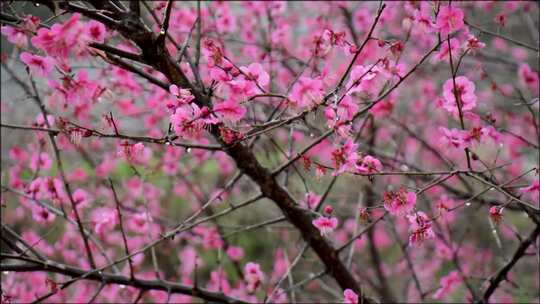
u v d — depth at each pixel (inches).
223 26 141.5
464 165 179.6
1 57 131.7
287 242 210.7
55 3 81.8
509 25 200.5
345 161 83.6
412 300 174.1
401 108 197.6
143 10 138.3
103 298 159.5
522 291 177.8
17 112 181.6
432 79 198.5
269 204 193.6
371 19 161.3
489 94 200.1
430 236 85.7
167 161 165.8
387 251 243.3
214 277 156.3
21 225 200.7
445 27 87.4
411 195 85.5
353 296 100.4
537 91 140.1
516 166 169.8
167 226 182.5
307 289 196.4
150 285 112.1
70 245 191.3
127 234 196.5
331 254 118.6
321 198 120.4
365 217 87.6
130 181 171.5
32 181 121.7
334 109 83.3
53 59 87.5
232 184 114.9
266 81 82.1
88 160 178.1
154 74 124.3
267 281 195.3
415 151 192.7
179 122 79.1
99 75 128.2
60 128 83.9
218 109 80.1
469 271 185.3
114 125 83.1
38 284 154.6
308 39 154.1
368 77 85.4
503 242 216.5
